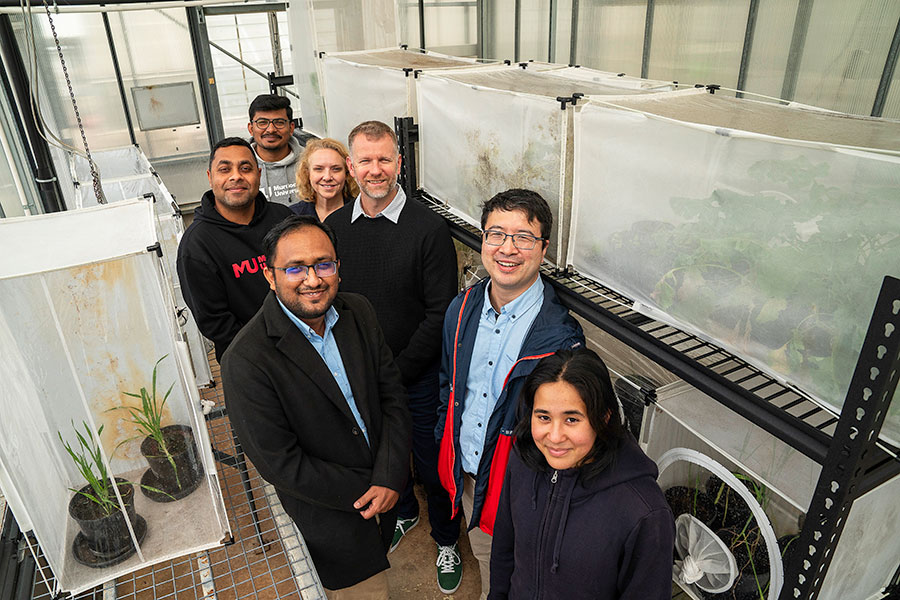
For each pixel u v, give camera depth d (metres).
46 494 1.22
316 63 3.13
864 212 0.87
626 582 1.14
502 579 1.39
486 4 4.76
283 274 1.24
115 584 1.33
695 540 1.45
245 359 1.26
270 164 3.12
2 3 2.07
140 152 4.14
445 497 1.95
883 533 1.16
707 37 3.33
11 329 1.08
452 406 1.67
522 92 1.53
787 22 2.98
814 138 0.98
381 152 1.74
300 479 1.30
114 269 1.11
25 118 2.39
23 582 1.55
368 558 1.49
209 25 5.90
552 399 1.07
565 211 1.50
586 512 1.12
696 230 1.14
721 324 1.13
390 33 3.31
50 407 1.18
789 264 0.98
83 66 5.41
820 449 0.99
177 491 1.33
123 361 1.20
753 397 1.10
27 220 1.25
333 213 1.95
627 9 3.68
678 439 1.55
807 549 1.02
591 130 1.35
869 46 2.70
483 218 1.45
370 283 1.90
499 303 1.54
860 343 0.91
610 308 1.43
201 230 1.88
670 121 1.13
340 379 1.40
